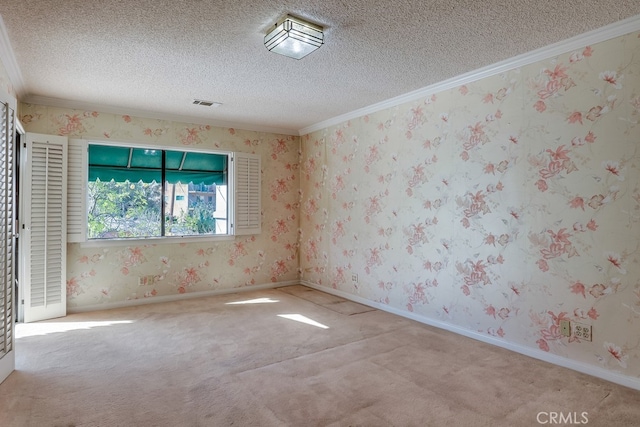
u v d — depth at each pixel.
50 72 3.07
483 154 3.10
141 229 4.58
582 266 2.52
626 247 2.31
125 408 2.04
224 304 4.32
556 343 2.64
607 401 2.12
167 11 2.14
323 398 2.16
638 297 2.27
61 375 2.44
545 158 2.71
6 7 2.07
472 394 2.21
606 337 2.40
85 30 2.36
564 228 2.60
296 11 2.15
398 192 3.89
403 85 3.46
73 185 3.91
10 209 2.46
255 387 2.29
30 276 3.59
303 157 5.39
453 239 3.35
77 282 3.97
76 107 3.96
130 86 3.44
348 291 4.59
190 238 4.64
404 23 2.29
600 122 2.42
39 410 2.01
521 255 2.85
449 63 2.94
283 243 5.36
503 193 2.96
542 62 2.71
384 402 2.12
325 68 3.02
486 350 2.91
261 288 5.16
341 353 2.85
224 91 3.60
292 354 2.82
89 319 3.70
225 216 5.09
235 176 4.91
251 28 2.35
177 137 4.57
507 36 2.47
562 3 2.07
